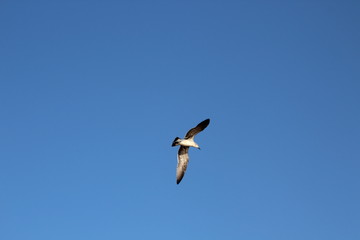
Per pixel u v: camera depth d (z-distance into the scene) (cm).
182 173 3497
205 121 3259
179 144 3312
